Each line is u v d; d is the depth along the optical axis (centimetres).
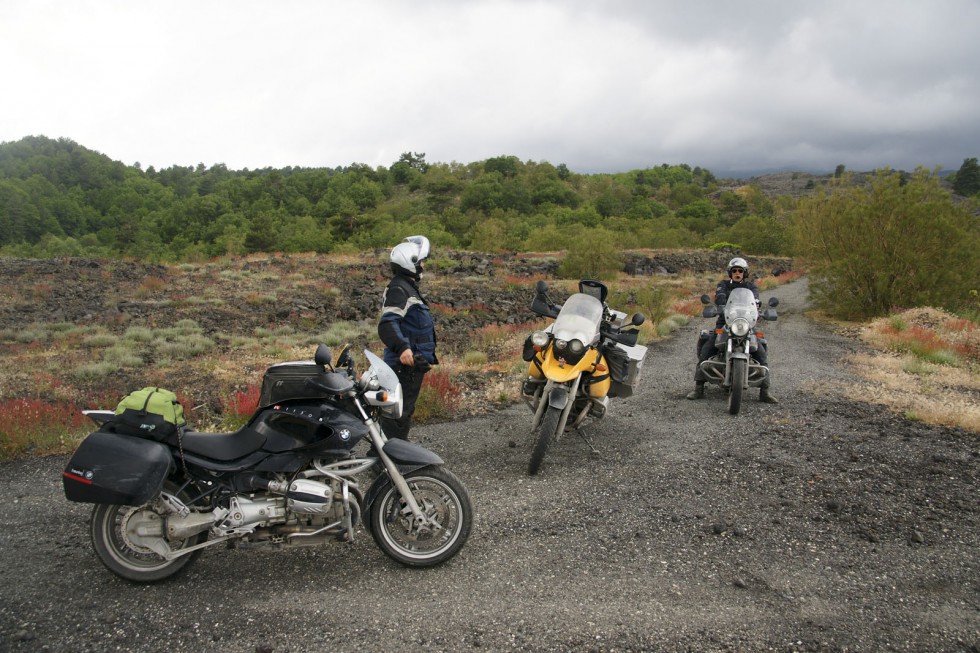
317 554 420
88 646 322
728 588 380
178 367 1169
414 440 671
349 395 391
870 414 775
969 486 540
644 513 485
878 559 417
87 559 413
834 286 2078
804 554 423
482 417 769
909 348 1323
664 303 1817
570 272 3541
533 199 19250
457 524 400
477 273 3331
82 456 359
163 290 2308
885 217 1945
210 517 376
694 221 11744
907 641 331
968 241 1888
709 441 667
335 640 328
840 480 553
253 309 1988
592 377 608
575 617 348
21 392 929
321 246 6856
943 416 742
